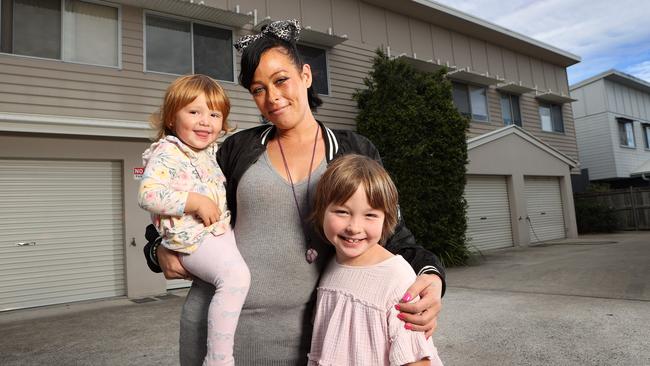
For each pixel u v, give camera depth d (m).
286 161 1.43
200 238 1.34
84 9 6.98
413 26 11.66
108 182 7.10
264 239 1.33
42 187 6.61
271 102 1.38
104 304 6.50
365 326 1.22
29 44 6.51
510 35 13.58
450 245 8.70
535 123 14.84
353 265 1.32
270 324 1.30
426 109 8.55
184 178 1.41
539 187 13.85
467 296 5.68
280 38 1.44
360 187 1.24
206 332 1.33
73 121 6.33
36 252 6.52
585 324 4.09
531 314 4.57
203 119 1.49
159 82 7.47
